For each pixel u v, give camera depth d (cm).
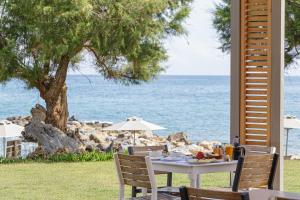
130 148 843
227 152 814
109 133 2542
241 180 722
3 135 1592
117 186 1145
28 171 1339
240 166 719
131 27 1634
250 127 960
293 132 3466
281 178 927
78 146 1723
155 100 6050
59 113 1819
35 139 1677
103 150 1855
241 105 966
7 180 1214
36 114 1808
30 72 1689
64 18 1547
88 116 4697
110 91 7369
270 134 937
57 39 1572
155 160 794
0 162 1511
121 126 1719
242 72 962
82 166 1422
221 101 5966
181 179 1212
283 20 932
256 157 730
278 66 928
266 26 943
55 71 1797
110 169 1372
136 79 1861
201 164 759
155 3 1638
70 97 6381
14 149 1773
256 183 737
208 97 6438
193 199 508
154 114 4800
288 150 2719
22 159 1566
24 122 3014
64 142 1702
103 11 1636
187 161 777
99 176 1268
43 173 1310
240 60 963
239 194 484
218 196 493
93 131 2570
